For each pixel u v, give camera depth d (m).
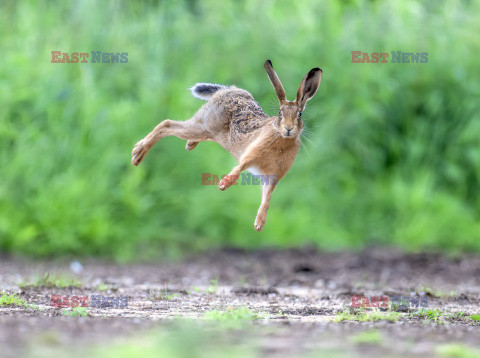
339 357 12.30
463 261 31.27
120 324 15.01
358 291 22.25
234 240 35.25
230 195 35.78
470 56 41.97
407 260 30.83
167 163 35.84
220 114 19.02
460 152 39.69
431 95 40.25
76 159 34.31
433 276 27.72
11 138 34.72
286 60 38.88
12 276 24.81
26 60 36.03
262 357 12.28
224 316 16.02
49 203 32.38
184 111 35.34
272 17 41.25
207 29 39.22
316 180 37.69
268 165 17.94
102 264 29.94
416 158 39.12
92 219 32.34
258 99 37.47
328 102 38.94
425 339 14.11
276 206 36.66
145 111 35.53
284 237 35.47
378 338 13.74
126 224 33.66
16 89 35.22
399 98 40.38
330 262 30.55
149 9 40.50
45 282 21.56
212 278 26.22
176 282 24.81
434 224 36.66
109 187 34.38
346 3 44.16
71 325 14.73
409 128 40.03
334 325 15.48
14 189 33.16
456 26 42.50
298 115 17.61
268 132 17.77
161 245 33.50
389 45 40.88
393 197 37.94
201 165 35.97
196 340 13.24
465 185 39.59
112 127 35.00
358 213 37.69
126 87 37.16
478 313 17.97
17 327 14.27
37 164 33.81
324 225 36.44
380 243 36.56
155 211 34.91
